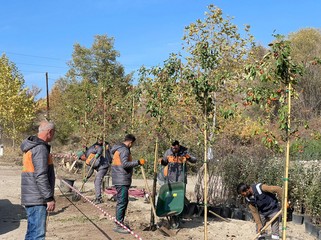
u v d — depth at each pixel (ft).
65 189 43.91
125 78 99.96
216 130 28.37
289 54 17.28
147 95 29.89
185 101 33.35
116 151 28.60
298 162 37.11
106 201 40.37
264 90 18.79
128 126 42.32
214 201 37.29
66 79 146.20
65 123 101.24
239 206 35.73
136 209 36.32
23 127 101.96
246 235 28.53
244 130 44.68
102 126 47.70
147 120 34.86
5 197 42.04
